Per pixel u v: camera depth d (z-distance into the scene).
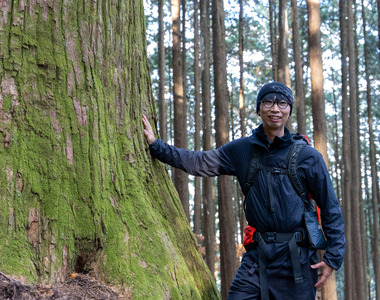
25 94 2.32
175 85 11.85
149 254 2.49
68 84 2.44
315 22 9.41
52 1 2.42
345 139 14.88
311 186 2.59
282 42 14.12
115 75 2.71
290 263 2.53
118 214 2.52
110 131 2.61
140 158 2.80
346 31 17.42
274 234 2.55
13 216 2.19
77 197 2.39
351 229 15.41
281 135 2.65
